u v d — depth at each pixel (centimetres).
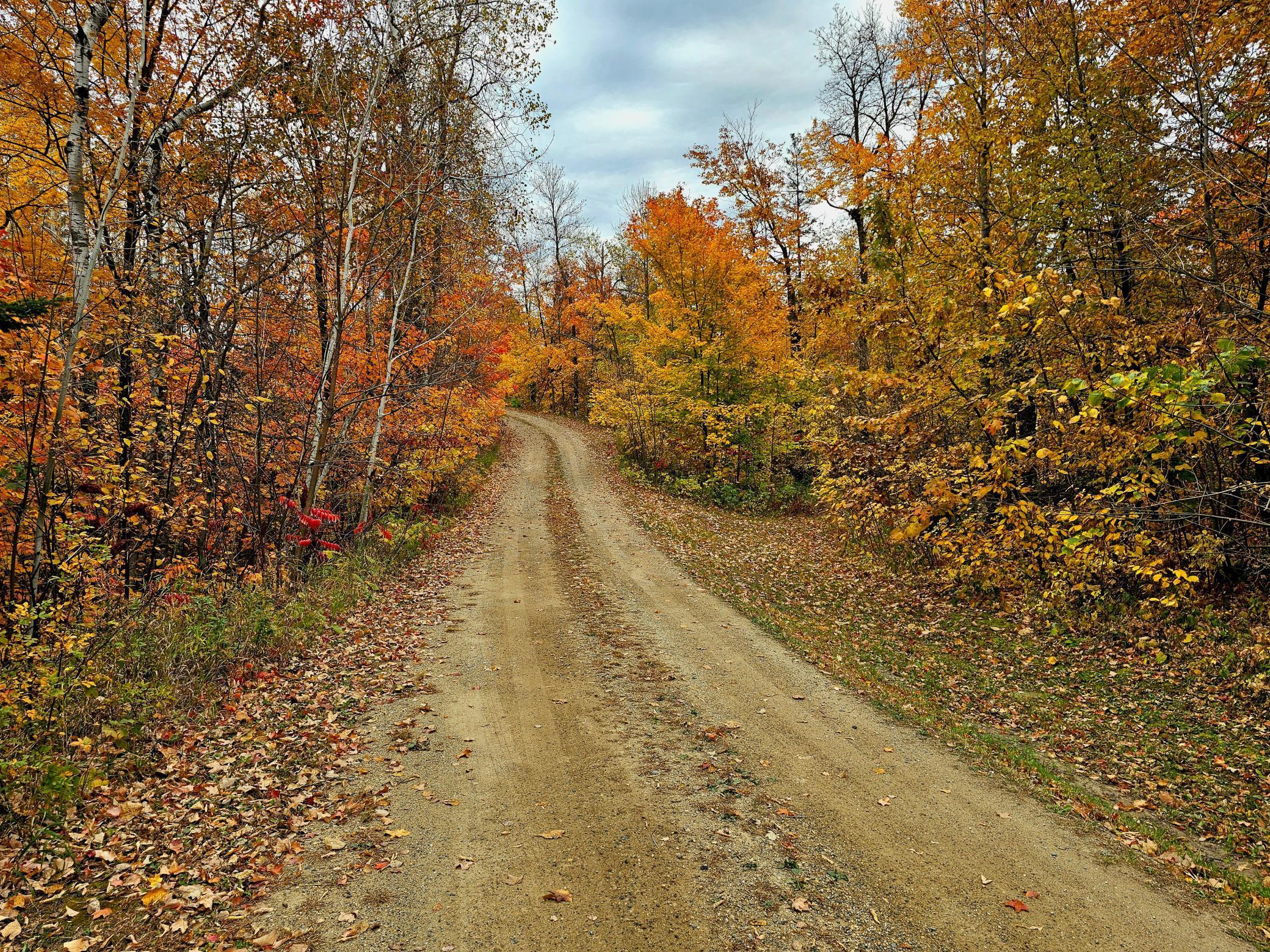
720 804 523
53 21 813
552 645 902
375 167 1328
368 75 1235
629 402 2608
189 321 1045
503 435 3712
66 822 447
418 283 1702
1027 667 842
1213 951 371
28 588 686
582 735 640
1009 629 970
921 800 535
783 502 2308
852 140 1709
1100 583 936
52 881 394
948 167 1193
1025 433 1041
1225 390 595
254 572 1003
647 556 1468
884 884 428
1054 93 1028
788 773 576
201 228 1132
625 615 1050
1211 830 498
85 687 580
